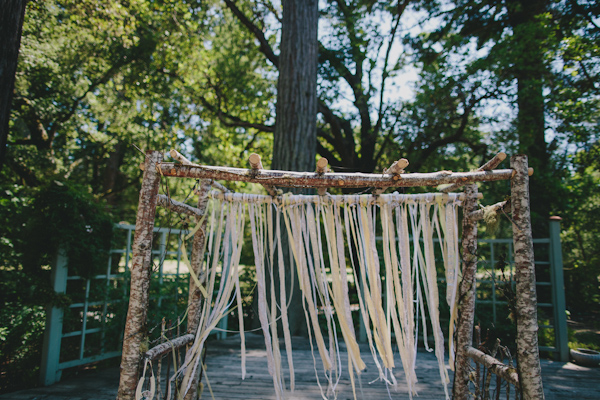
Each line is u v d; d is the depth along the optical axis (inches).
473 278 76.4
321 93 345.1
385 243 77.3
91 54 296.8
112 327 123.3
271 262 76.9
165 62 328.2
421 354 147.2
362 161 320.8
